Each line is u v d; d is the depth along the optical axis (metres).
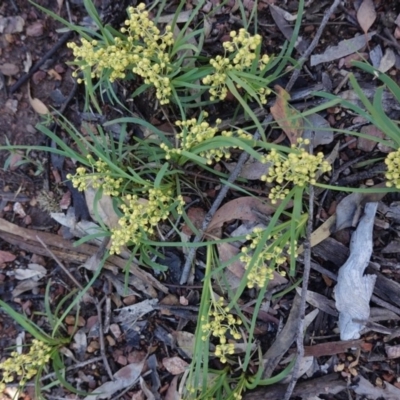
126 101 0.31
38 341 0.30
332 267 0.31
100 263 0.30
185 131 0.27
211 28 0.31
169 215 0.31
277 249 0.27
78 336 0.32
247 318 0.31
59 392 0.32
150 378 0.32
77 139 0.29
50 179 0.32
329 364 0.31
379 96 0.24
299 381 0.31
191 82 0.29
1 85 0.32
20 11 0.32
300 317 0.29
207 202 0.31
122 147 0.30
